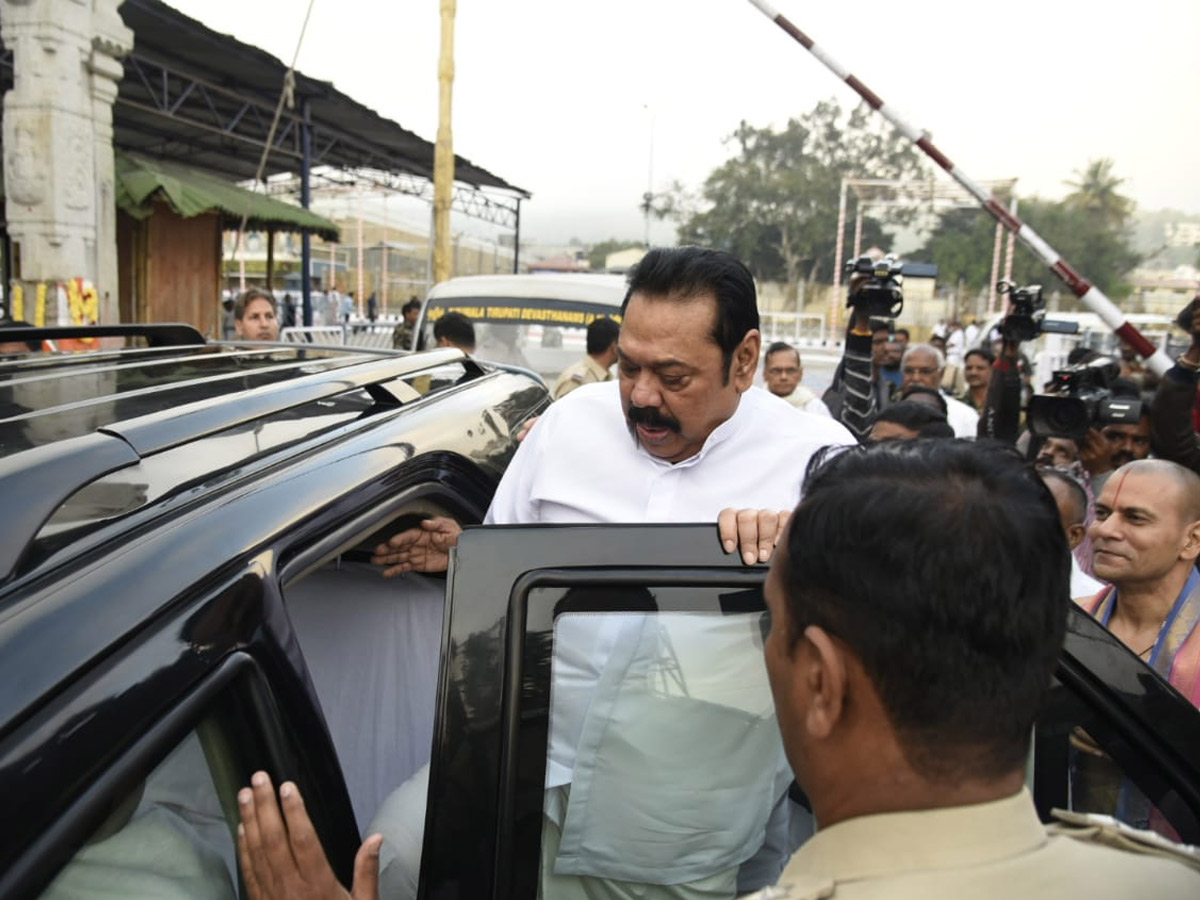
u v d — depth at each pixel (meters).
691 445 1.73
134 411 1.40
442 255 9.70
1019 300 4.29
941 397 4.57
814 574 0.75
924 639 0.69
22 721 0.82
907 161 48.06
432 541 1.78
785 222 46.84
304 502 1.25
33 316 7.55
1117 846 0.78
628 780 1.24
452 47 9.42
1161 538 2.20
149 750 0.90
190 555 1.05
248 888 1.03
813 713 0.76
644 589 1.20
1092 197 49.53
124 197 9.38
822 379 13.88
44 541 1.01
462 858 1.13
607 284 6.96
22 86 7.32
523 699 1.16
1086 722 1.20
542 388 2.63
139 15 8.93
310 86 11.69
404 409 1.82
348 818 1.14
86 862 0.90
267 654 1.07
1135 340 3.84
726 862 1.30
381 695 1.91
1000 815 0.72
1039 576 0.71
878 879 0.70
